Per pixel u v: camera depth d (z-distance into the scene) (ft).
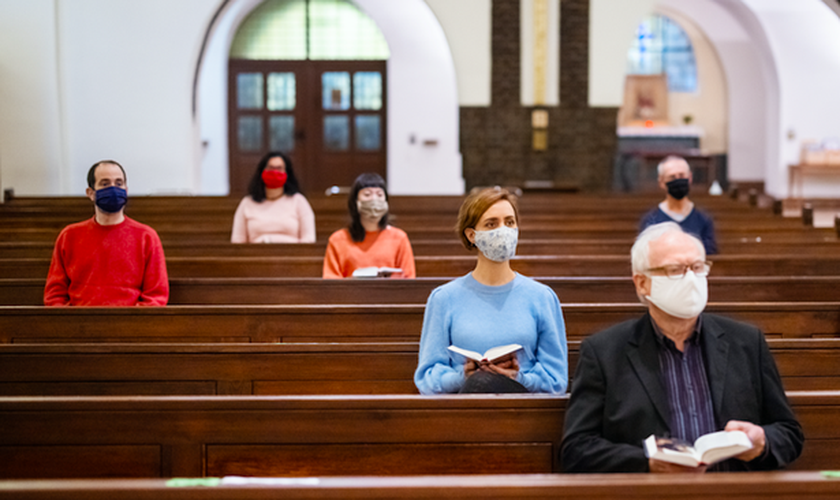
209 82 52.16
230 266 16.85
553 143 44.39
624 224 25.94
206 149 52.60
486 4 43.55
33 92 39.93
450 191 53.47
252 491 6.08
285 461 7.99
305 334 12.34
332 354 10.83
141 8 40.57
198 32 40.75
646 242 7.62
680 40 57.93
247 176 54.49
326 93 54.19
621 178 52.80
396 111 53.11
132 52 40.70
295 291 14.42
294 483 6.13
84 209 27.20
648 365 7.52
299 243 18.28
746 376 7.47
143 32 40.65
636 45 57.98
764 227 23.04
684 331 7.64
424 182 53.47
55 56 40.04
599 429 7.57
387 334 12.37
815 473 6.41
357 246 15.24
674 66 58.13
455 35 43.70
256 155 54.44
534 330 9.61
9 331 12.15
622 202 29.84
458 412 8.10
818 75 46.70
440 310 9.72
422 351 9.72
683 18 57.11
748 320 12.62
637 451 7.06
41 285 14.92
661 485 6.26
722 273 16.93
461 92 44.04
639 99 56.95
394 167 53.52
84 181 40.88
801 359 10.85
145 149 40.98
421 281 14.15
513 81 43.96
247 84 54.03
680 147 55.62
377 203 14.88
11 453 7.99
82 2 40.32
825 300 14.46
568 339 12.48
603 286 14.20
